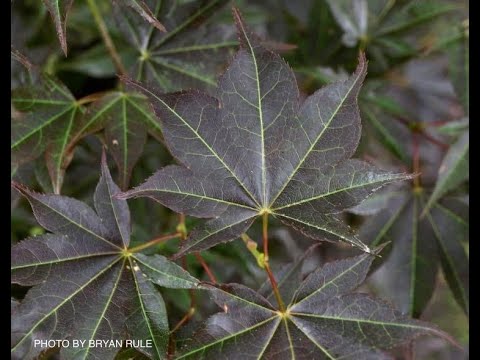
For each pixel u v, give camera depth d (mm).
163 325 262
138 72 313
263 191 266
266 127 264
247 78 262
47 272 263
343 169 260
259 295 264
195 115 260
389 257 332
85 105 315
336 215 260
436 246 332
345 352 258
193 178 261
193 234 259
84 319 260
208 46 312
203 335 257
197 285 263
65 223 268
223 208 263
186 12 308
